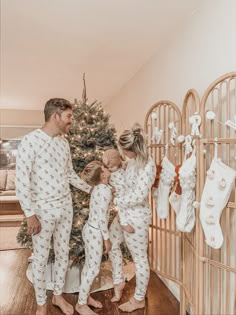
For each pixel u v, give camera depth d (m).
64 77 4.11
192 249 1.93
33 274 2.01
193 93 1.88
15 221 5.13
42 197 1.96
